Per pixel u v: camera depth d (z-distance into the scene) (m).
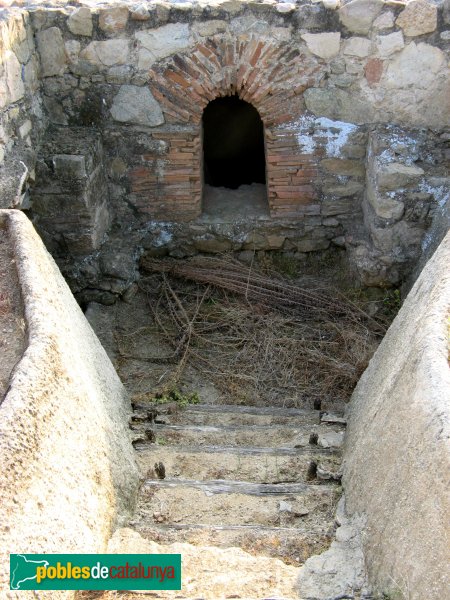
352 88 6.18
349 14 5.85
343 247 6.93
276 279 6.78
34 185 5.91
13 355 3.23
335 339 6.05
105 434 3.70
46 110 6.30
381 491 3.13
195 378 5.77
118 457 3.82
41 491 2.66
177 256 7.00
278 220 6.85
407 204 6.02
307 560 3.22
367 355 5.77
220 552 3.27
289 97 6.25
